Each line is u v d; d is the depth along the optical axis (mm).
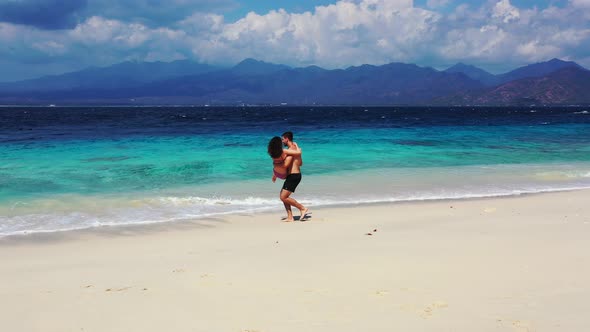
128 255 7500
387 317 4621
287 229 9203
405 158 20031
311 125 48375
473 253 6887
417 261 6535
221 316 4809
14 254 7668
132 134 32688
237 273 6246
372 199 12367
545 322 4371
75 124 48125
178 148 23062
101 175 15250
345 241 7977
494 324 4363
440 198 12547
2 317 4938
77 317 4898
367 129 40500
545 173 16344
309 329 4414
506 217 9945
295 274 6121
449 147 24422
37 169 16109
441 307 4832
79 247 8094
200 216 10484
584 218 9688
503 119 69000
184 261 6969
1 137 28891
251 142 26562
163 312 4961
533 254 6742
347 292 5375
